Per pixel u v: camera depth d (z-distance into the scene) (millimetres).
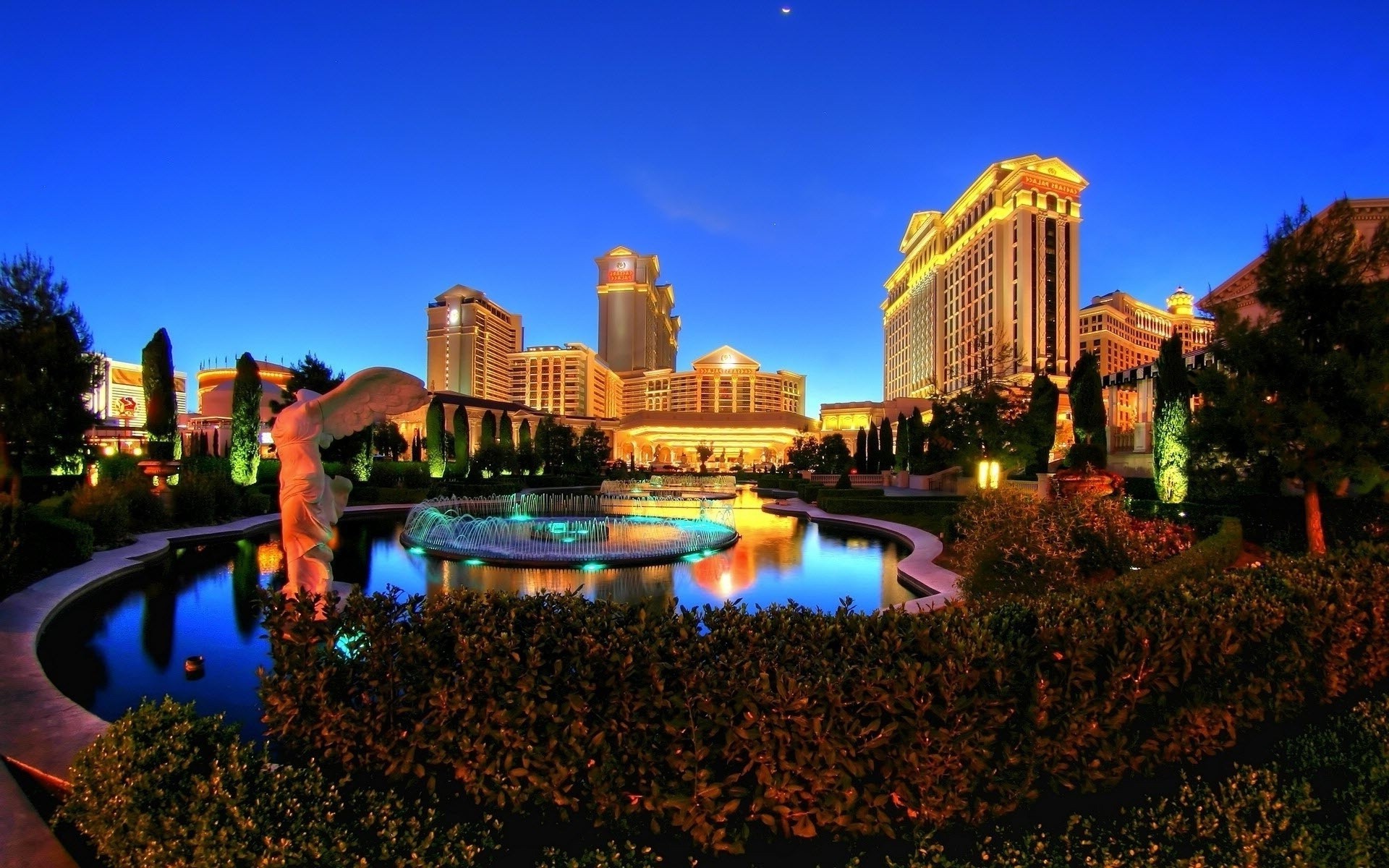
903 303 121625
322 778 3133
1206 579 5039
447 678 3285
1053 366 77562
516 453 45344
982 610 3893
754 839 3027
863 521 20828
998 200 84438
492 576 11773
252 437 24969
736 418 79062
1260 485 11648
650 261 184000
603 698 3117
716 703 2945
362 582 11102
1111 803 3395
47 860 3141
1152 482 18500
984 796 3188
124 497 14023
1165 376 16703
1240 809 3309
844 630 3434
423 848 2777
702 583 11391
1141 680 3428
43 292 17547
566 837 3059
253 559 12930
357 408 6328
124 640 7457
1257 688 3895
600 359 180625
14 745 4297
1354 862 3061
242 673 6418
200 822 2689
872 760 2949
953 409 32781
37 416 15797
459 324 139000
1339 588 4605
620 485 46219
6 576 8688
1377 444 10016
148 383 23875
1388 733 4105
